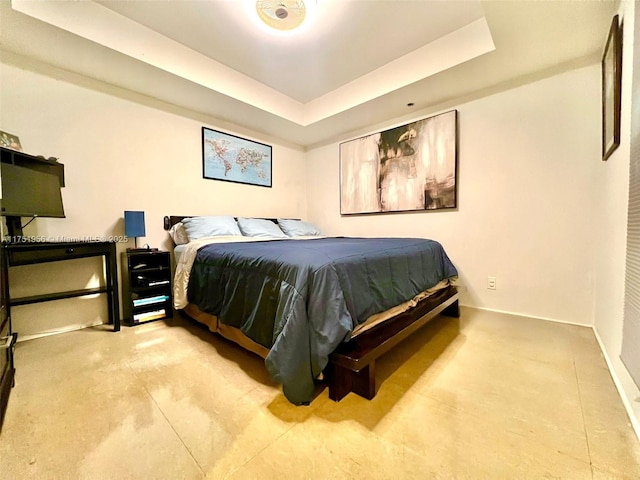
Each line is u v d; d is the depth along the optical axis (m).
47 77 2.08
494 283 2.59
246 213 3.49
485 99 2.56
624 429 1.06
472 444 0.99
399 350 1.77
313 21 2.01
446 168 2.80
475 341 1.90
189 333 2.08
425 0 1.83
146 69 2.16
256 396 1.29
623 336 1.27
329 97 3.14
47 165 1.96
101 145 2.34
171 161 2.79
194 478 0.87
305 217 4.26
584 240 2.15
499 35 1.83
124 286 2.46
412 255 1.97
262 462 0.92
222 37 2.19
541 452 0.95
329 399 1.27
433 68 2.30
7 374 1.26
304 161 4.27
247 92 2.80
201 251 2.14
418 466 0.90
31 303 1.84
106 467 0.90
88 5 1.82
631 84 1.27
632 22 1.27
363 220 3.61
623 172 1.43
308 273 1.26
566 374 1.45
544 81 2.26
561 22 1.70
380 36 2.20
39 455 0.95
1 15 1.60
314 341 1.19
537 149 2.32
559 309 2.27
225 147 3.24
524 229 2.41
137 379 1.43
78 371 1.51
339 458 0.94
